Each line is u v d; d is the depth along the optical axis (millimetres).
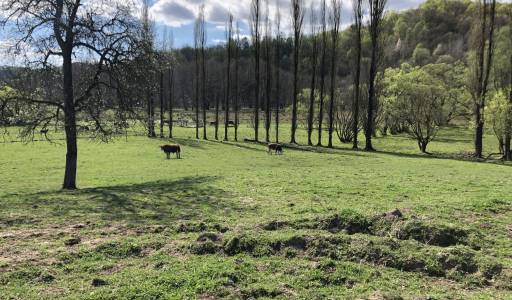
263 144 54531
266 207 13484
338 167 29062
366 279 7258
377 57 53000
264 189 17266
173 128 79000
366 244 8344
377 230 9430
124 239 9453
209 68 118875
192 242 8961
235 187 17953
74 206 14070
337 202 14188
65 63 20250
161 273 7480
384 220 9656
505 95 44156
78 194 17219
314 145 54656
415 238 8914
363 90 62750
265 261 8008
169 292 6734
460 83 63250
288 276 7375
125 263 8133
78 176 26812
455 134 68688
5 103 19453
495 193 15555
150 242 9086
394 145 56125
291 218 10719
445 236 8914
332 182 19172
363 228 9539
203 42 61812
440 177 21922
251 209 13203
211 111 119000
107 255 8531
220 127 82875
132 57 20422
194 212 12805
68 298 6551
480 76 44031
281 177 21469
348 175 22578
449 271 7539
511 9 50062
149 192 17188
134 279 7254
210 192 16703
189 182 20562
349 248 8305
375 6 47750
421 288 6973
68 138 21062
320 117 54344
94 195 16672
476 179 20984
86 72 21094
